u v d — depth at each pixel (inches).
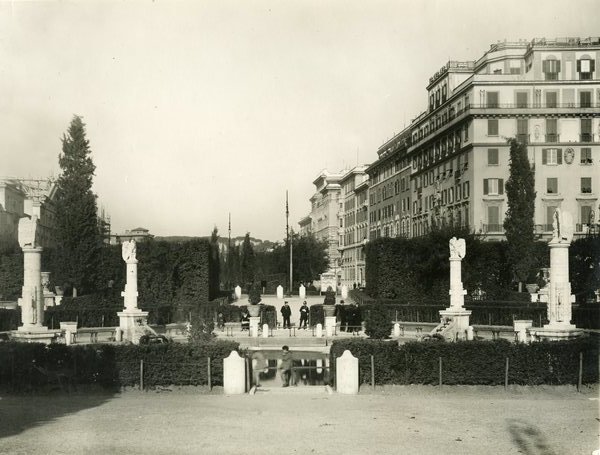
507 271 2352.4
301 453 530.3
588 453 534.3
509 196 2357.3
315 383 985.5
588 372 917.2
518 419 680.4
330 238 6122.1
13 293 2413.9
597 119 2876.5
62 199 2340.1
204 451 535.8
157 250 2402.8
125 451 535.5
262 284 3639.3
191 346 914.1
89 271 2314.2
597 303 1699.1
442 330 1541.6
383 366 915.4
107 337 1638.8
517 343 929.5
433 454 529.0
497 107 2903.5
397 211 4173.2
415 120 3833.7
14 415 702.5
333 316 1897.1
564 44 2940.5
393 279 2445.9
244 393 869.2
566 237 1059.9
